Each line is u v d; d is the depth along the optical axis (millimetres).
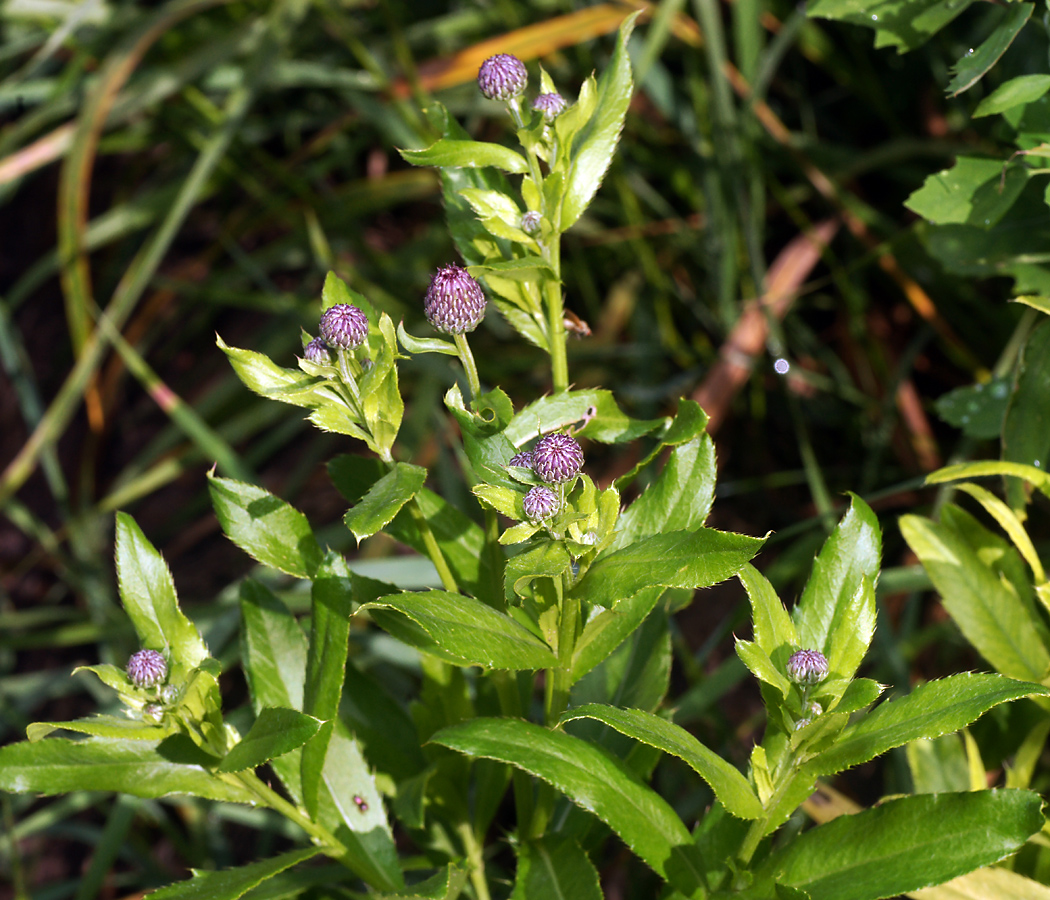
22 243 1559
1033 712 782
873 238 1149
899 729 695
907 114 1226
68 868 1096
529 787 764
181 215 1165
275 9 1195
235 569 1243
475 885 790
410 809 756
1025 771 767
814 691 697
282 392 711
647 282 1277
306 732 707
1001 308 1078
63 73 1399
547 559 695
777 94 1312
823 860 705
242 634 761
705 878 709
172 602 729
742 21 1112
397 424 712
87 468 1272
